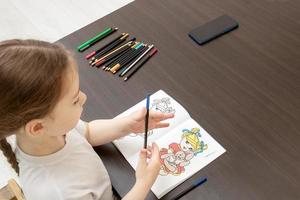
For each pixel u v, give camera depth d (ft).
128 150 3.19
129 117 3.21
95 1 8.39
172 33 4.08
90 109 3.51
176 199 2.83
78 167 2.74
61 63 2.33
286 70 3.55
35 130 2.41
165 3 4.45
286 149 2.98
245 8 4.23
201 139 3.16
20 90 2.17
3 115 2.26
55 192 2.58
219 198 2.79
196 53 3.84
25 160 2.64
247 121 3.21
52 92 2.28
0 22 8.29
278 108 3.27
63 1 8.53
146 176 2.82
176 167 3.00
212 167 2.97
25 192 2.71
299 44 3.76
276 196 2.74
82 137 3.03
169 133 3.24
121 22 4.30
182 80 3.62
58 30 7.89
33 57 2.23
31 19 8.25
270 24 4.01
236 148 3.05
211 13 4.24
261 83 3.48
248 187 2.81
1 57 2.19
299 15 4.05
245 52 3.78
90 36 4.19
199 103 3.41
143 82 3.66
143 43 4.01
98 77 3.76
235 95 3.42
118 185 2.98
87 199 2.69
